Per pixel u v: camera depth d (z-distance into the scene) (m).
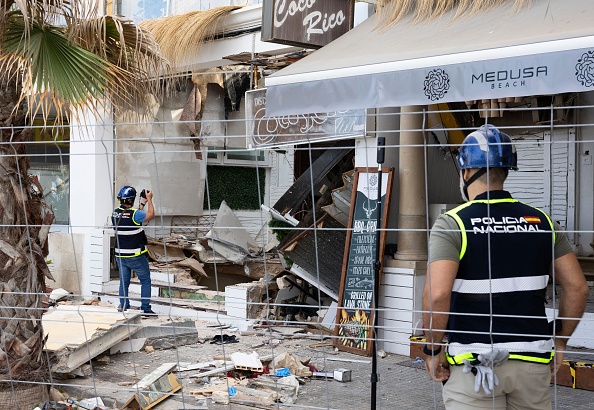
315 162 10.29
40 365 5.32
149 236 13.03
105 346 7.55
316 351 8.47
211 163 13.87
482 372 3.09
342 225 9.90
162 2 11.99
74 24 5.29
